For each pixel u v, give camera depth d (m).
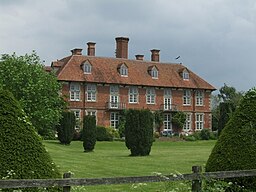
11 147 8.52
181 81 70.94
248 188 10.29
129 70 67.88
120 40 69.50
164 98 69.50
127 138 33.25
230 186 10.30
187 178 9.06
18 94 40.66
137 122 33.16
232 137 10.83
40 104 41.09
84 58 65.94
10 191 7.99
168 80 69.88
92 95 64.44
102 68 66.06
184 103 70.94
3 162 8.38
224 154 10.75
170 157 30.98
